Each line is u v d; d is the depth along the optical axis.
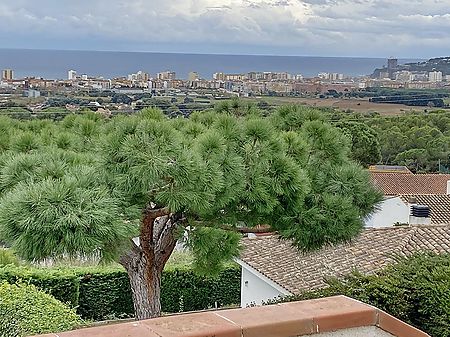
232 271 17.72
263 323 2.27
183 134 8.31
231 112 11.04
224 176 7.46
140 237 9.14
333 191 9.41
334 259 13.38
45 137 9.91
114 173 7.04
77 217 6.13
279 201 8.41
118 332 2.12
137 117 7.93
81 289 15.93
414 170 44.81
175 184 6.94
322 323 2.38
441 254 9.27
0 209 6.27
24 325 7.55
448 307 7.56
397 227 14.62
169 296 17.25
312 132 10.03
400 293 7.95
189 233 9.20
